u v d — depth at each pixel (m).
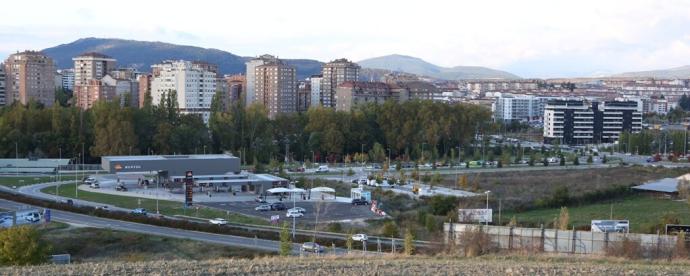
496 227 87.94
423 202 162.62
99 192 170.88
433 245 91.94
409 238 86.81
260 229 121.81
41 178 195.38
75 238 110.25
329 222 131.75
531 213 148.38
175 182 183.00
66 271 58.56
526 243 83.38
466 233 85.06
